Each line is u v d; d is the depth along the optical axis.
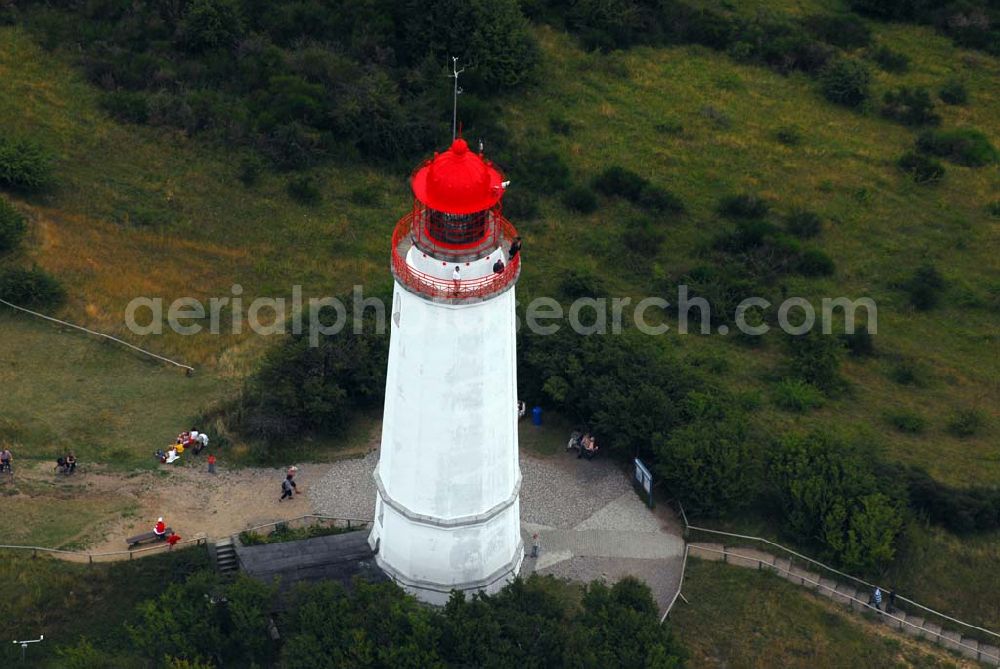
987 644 56.44
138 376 66.31
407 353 46.88
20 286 68.88
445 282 44.94
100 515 56.47
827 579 58.12
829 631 55.69
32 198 76.69
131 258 74.50
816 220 83.19
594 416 62.34
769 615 56.00
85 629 52.09
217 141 82.88
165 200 78.81
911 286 78.88
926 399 70.81
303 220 79.44
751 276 77.62
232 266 75.44
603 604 51.22
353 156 83.88
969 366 73.62
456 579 51.28
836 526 58.09
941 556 59.12
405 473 49.44
